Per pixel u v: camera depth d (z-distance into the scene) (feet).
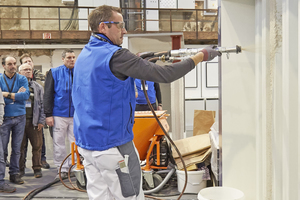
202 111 12.57
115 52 4.09
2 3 29.22
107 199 4.59
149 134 8.95
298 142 4.38
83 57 4.40
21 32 27.30
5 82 10.12
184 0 28.53
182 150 9.36
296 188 4.59
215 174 7.98
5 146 10.10
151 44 15.15
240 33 6.16
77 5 29.14
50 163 13.46
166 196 8.70
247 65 6.21
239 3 6.11
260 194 6.04
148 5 27.89
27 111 10.93
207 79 27.20
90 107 4.23
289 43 4.40
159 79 4.04
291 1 4.33
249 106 6.30
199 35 28.30
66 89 10.53
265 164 5.59
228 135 6.60
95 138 4.23
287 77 4.46
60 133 10.71
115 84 4.16
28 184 10.23
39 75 14.79
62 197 8.87
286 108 4.56
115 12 4.46
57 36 27.53
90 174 4.60
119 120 4.26
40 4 29.40
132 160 4.46
